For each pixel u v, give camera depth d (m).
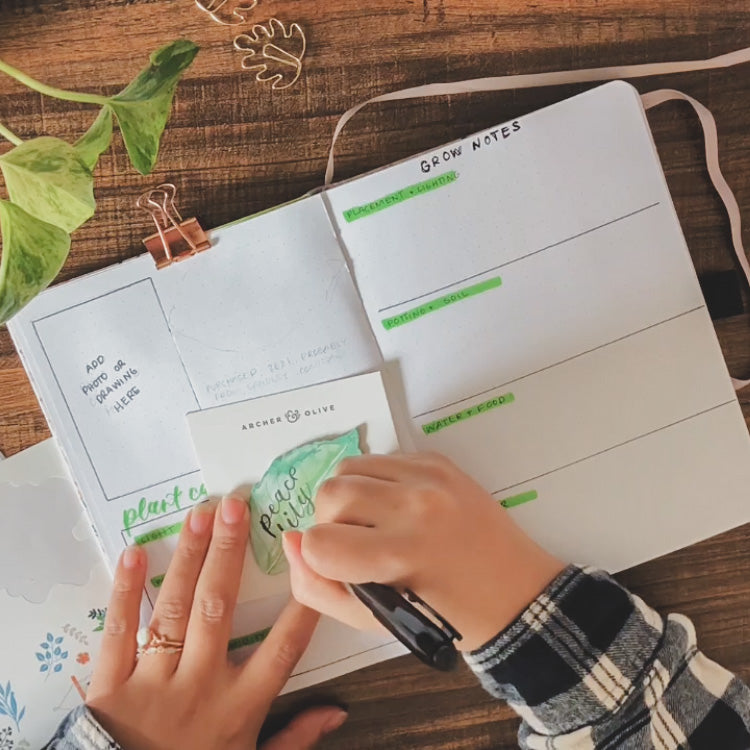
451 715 0.56
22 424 0.50
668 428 0.52
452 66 0.49
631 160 0.50
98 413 0.49
